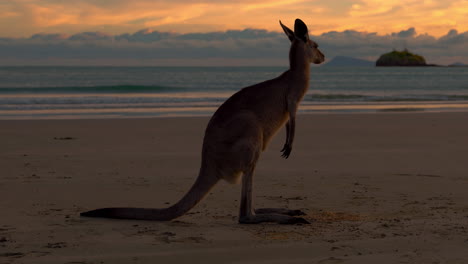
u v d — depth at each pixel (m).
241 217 5.80
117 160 10.77
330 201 7.18
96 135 14.91
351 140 13.97
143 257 4.38
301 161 10.83
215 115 5.83
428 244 4.73
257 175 9.28
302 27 6.09
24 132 15.40
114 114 22.64
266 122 5.83
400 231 5.29
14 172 9.30
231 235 5.21
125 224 5.68
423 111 24.81
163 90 44.00
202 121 18.81
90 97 33.41
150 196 7.47
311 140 13.96
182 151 12.11
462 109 26.00
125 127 16.84
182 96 35.66
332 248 4.64
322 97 36.00
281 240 4.99
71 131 15.74
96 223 5.70
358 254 4.43
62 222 5.73
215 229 5.50
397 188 8.09
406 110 25.34
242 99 5.82
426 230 5.30
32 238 5.02
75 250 4.60
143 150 12.23
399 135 14.98
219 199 7.43
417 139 14.18
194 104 28.41
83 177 8.90
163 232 5.32
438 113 22.28
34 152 11.80
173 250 4.63
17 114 22.23
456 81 69.25
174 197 7.42
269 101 5.85
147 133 15.43
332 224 5.72
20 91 40.00
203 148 5.80
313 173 9.48
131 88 44.25
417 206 6.77
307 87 6.07
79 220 5.85
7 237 5.05
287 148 5.96
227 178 5.79
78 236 5.11
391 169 9.88
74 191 7.73
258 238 5.08
